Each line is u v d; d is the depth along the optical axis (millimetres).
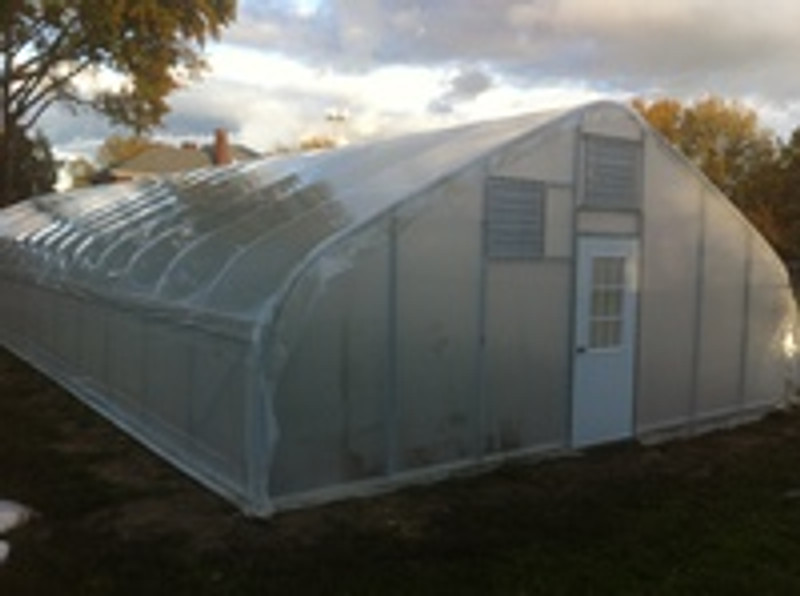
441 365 7055
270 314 6000
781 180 34344
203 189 10875
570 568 5184
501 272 7438
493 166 7324
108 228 11023
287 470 6207
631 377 8609
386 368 6699
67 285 10445
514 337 7578
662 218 8766
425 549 5453
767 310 10023
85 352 10016
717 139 46875
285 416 6172
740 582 5023
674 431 9031
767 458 7977
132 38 24078
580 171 7996
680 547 5562
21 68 25625
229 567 5129
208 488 6652
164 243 8867
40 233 13445
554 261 7852
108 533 5656
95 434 8445
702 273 9219
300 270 6160
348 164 8898
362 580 4965
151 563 5156
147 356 8047
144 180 14125
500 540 5637
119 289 8695
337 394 6430
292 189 8750
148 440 7969
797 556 5461
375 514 6141
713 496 6691
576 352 8086
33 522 5840
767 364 10094
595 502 6480
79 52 25484
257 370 5980
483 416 7383
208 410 6793
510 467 7438
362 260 6488
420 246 6852
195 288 7273
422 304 6895
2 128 26219
